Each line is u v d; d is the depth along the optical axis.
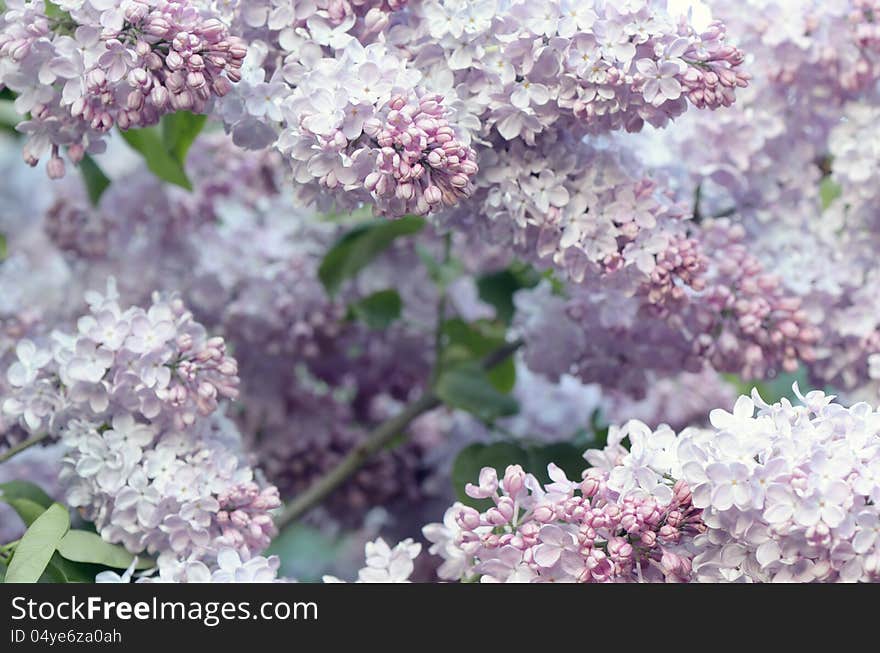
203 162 1.37
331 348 1.40
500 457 1.26
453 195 1.10
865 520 1.05
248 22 1.14
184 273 1.35
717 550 1.08
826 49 1.23
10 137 1.55
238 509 1.16
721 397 1.44
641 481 1.09
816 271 1.24
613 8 1.12
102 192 1.35
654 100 1.12
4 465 1.27
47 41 1.11
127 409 1.17
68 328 1.31
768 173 1.25
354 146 1.11
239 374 1.38
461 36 1.12
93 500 1.17
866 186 1.24
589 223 1.17
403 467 1.42
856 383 1.26
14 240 1.49
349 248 1.37
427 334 1.43
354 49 1.12
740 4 1.23
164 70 1.10
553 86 1.13
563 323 1.27
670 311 1.20
